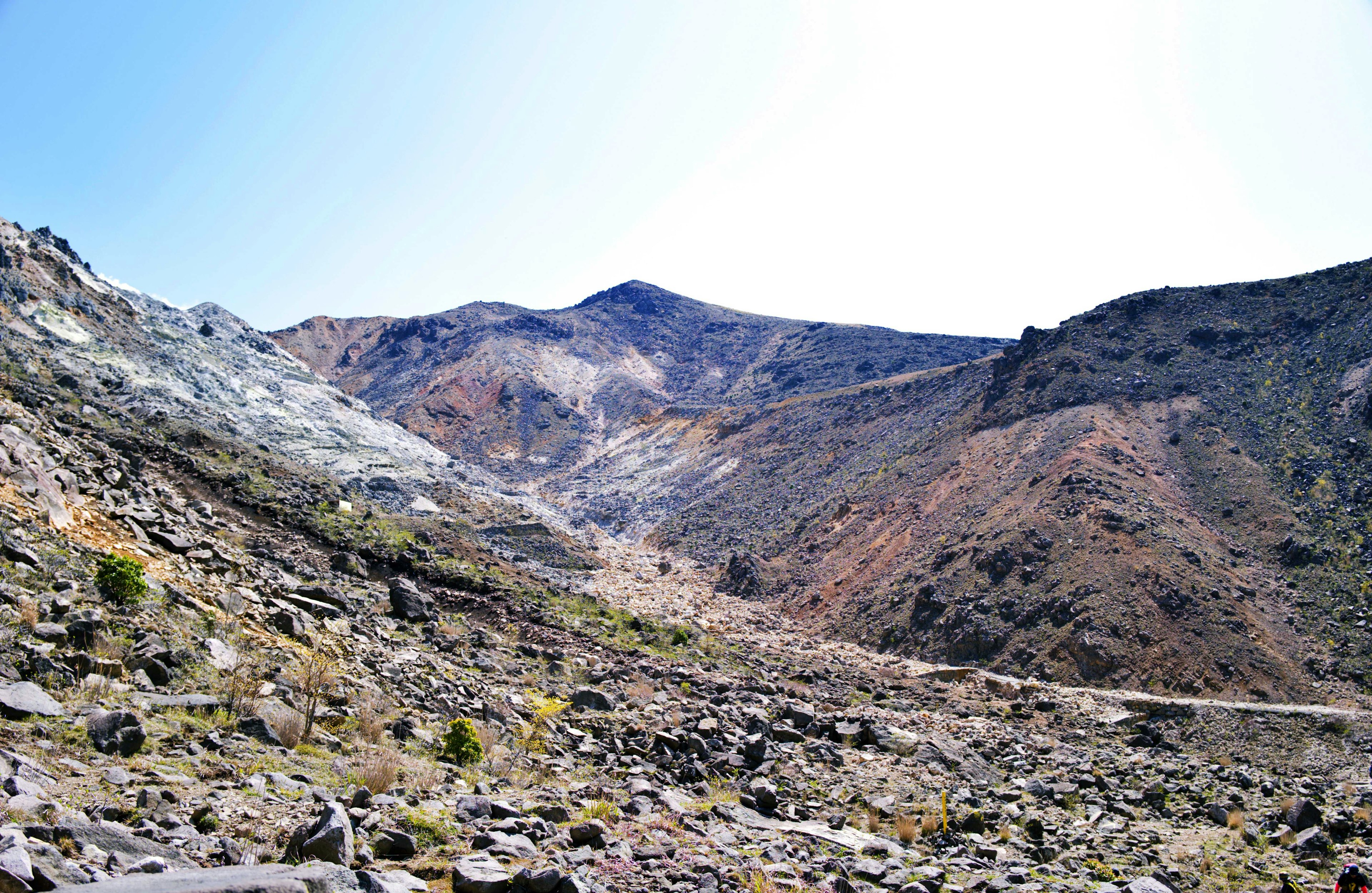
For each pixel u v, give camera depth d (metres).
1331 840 19.64
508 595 38.78
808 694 31.70
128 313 63.12
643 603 50.19
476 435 141.38
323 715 14.70
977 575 47.22
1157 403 59.97
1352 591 40.09
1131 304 71.81
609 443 138.88
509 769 15.59
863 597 53.84
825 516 72.25
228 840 7.95
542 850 10.20
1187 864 17.55
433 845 9.68
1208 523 48.25
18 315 49.59
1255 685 35.56
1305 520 46.00
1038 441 59.56
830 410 101.94
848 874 12.24
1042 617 41.75
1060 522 47.84
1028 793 21.84
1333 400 53.59
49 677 11.40
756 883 10.43
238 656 16.11
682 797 15.84
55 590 15.12
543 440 140.50
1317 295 64.12
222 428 50.59
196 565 22.38
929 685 36.66
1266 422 54.97
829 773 20.97
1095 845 17.80
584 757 18.70
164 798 8.88
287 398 67.19
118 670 12.89
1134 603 40.09
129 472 31.22
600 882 9.44
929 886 12.41
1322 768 27.28
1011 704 33.72
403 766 13.38
